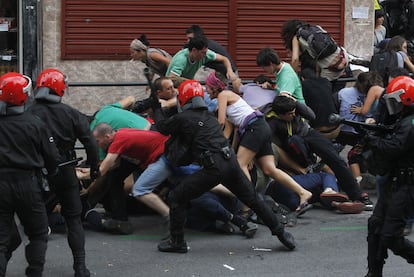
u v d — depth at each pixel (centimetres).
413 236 790
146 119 861
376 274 649
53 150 617
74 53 1161
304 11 1222
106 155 797
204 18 1191
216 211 794
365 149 660
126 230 802
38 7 1139
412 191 620
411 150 619
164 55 956
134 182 834
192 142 727
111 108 841
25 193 601
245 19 1204
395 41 1024
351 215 887
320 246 770
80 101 1173
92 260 720
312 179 893
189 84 739
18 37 1148
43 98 658
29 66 1144
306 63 974
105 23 1166
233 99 823
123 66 1177
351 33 1240
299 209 840
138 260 721
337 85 1034
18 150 598
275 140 881
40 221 616
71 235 664
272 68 889
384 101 642
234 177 727
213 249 757
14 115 605
